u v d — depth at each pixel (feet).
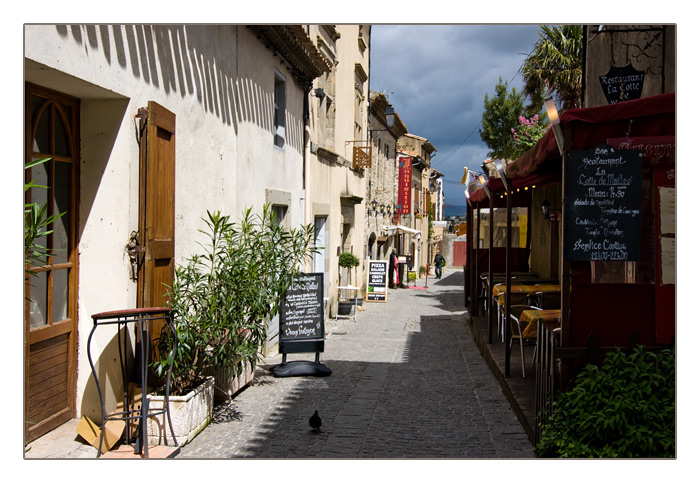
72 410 17.57
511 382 24.14
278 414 21.66
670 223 16.55
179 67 21.11
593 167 16.61
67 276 17.38
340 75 54.39
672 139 16.53
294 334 29.12
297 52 35.91
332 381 27.20
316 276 29.48
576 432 14.74
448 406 22.93
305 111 41.39
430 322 49.34
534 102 51.52
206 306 19.51
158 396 17.75
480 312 45.21
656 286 16.58
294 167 39.11
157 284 18.54
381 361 32.19
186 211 21.86
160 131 18.79
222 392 22.89
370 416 21.54
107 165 17.53
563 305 16.84
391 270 91.50
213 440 18.61
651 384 14.69
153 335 18.43
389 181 96.78
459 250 183.73
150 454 16.31
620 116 16.52
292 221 38.58
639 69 26.48
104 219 17.57
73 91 16.55
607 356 16.24
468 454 17.35
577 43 45.91
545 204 38.65
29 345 15.48
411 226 122.01
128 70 17.49
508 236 26.04
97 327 17.54
